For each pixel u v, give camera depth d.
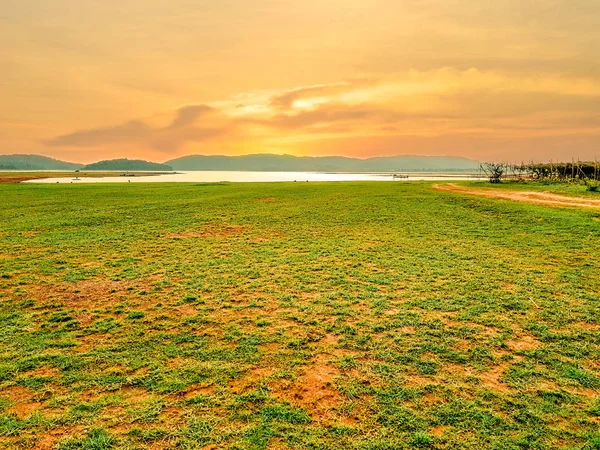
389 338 6.06
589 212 18.80
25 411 4.27
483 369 5.15
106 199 29.16
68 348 5.76
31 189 38.22
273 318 6.88
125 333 6.29
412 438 3.82
